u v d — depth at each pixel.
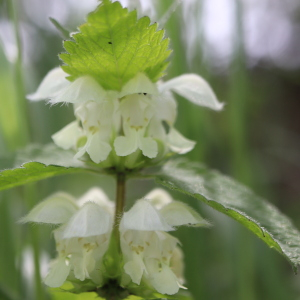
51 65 0.46
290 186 0.62
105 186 0.45
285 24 0.75
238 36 0.37
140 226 0.28
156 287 0.28
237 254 0.37
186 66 0.36
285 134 0.69
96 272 0.29
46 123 0.39
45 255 0.37
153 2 0.36
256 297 0.38
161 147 0.29
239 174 0.37
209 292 0.38
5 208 0.36
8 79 0.36
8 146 0.36
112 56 0.28
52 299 0.33
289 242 0.28
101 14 0.27
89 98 0.28
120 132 0.29
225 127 0.50
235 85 0.37
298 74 0.75
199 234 0.36
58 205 0.29
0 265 0.36
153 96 0.29
